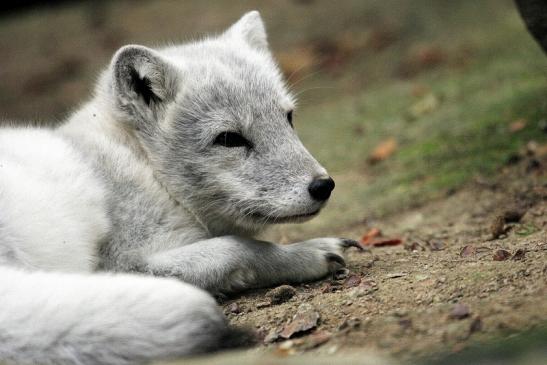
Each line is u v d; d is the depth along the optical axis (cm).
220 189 1003
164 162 1016
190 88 1022
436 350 658
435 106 1959
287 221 983
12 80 2798
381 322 741
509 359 618
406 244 1159
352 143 1897
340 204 1516
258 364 635
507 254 896
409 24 2680
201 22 2925
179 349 668
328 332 746
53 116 2473
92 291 680
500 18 2541
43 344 664
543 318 672
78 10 3272
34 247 818
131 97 1021
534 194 1260
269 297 895
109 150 981
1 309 670
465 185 1408
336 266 988
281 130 1022
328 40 2720
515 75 1966
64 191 880
